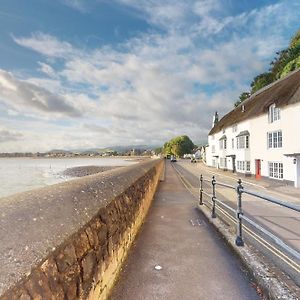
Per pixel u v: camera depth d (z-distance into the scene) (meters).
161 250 5.46
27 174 65.06
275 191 19.75
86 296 2.65
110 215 3.72
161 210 9.88
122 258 4.63
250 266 4.42
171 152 140.62
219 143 46.47
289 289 3.55
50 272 1.96
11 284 1.51
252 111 31.91
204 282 4.09
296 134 22.84
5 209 1.92
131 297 3.61
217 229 6.91
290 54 49.19
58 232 2.14
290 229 7.91
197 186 20.00
